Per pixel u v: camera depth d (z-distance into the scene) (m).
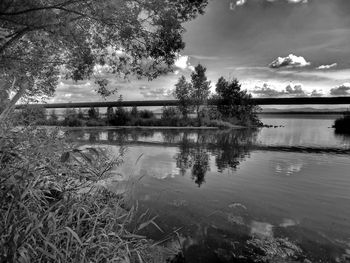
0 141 1.90
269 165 15.09
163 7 9.16
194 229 6.02
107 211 2.28
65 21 8.45
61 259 1.69
